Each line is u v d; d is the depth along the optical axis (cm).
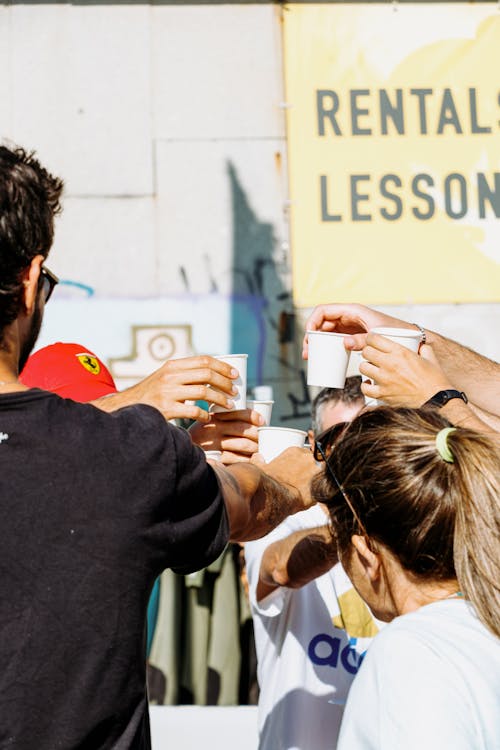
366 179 430
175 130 431
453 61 433
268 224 429
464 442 136
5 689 120
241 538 159
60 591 123
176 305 426
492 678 124
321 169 430
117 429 132
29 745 120
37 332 142
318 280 428
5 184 131
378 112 431
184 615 400
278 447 202
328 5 432
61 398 132
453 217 430
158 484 130
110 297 426
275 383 425
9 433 126
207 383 173
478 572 129
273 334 427
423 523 136
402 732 119
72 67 429
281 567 206
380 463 139
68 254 426
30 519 123
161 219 429
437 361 214
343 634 216
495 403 221
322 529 203
